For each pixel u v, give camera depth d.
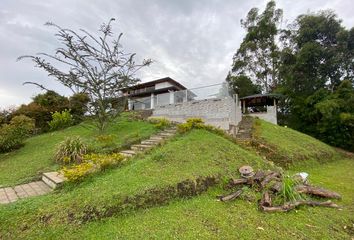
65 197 3.94
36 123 15.03
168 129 10.27
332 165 9.93
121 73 10.74
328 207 4.30
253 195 4.47
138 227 3.19
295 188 4.63
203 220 3.46
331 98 17.73
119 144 8.51
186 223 3.34
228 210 3.89
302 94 20.33
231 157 6.16
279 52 24.28
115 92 10.91
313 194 4.79
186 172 4.84
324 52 18.67
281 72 22.20
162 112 14.66
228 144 7.02
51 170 6.51
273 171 5.70
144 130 10.36
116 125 12.24
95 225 3.24
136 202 3.78
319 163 9.71
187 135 7.47
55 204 3.69
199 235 3.00
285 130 13.45
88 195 3.84
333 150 13.22
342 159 12.20
